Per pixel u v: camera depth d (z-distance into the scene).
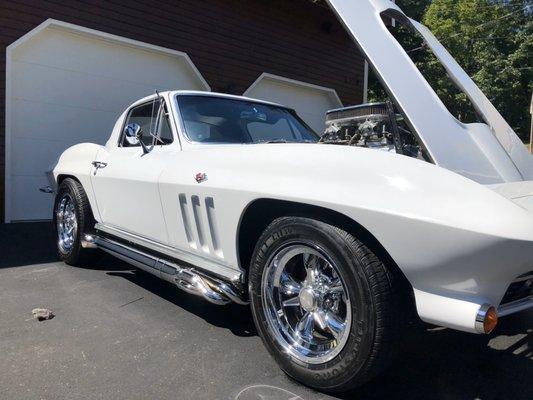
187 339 2.97
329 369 2.21
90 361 2.67
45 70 7.59
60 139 7.81
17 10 7.18
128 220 3.64
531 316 3.34
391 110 2.62
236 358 2.72
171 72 9.23
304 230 2.27
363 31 2.61
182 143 3.30
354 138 2.89
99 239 4.18
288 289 2.51
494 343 2.97
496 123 3.07
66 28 7.67
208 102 3.74
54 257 5.11
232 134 3.58
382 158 2.16
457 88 3.21
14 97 7.29
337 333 2.26
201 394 2.33
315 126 12.25
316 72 11.90
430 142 2.34
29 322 3.22
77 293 3.87
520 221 1.85
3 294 3.80
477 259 1.87
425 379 2.51
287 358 2.40
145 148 3.56
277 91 11.23
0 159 7.12
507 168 2.58
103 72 8.27
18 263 4.81
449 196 1.94
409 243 1.95
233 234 2.62
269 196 2.36
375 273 2.05
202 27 9.56
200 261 2.91
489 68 22.81
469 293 1.96
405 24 3.27
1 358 2.69
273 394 2.32
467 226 1.84
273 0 10.84
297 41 11.40
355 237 2.13
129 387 2.39
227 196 2.59
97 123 8.24
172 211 3.05
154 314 3.40
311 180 2.25
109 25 8.20
